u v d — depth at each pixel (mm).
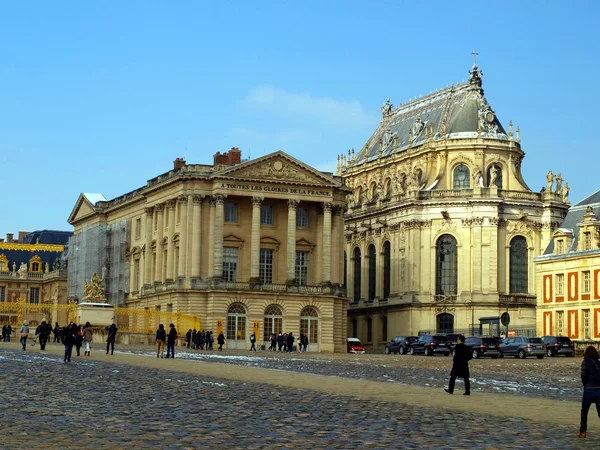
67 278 182250
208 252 128125
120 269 153000
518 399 41156
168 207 134625
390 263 157500
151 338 117562
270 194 130125
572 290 121688
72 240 171000
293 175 131375
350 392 42688
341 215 136000
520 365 84000
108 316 116562
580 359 103688
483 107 157500
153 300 136375
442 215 149375
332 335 131000
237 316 127000
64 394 37875
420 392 43844
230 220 130625
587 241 121312
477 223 147625
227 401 37031
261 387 44500
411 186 153000
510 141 153750
